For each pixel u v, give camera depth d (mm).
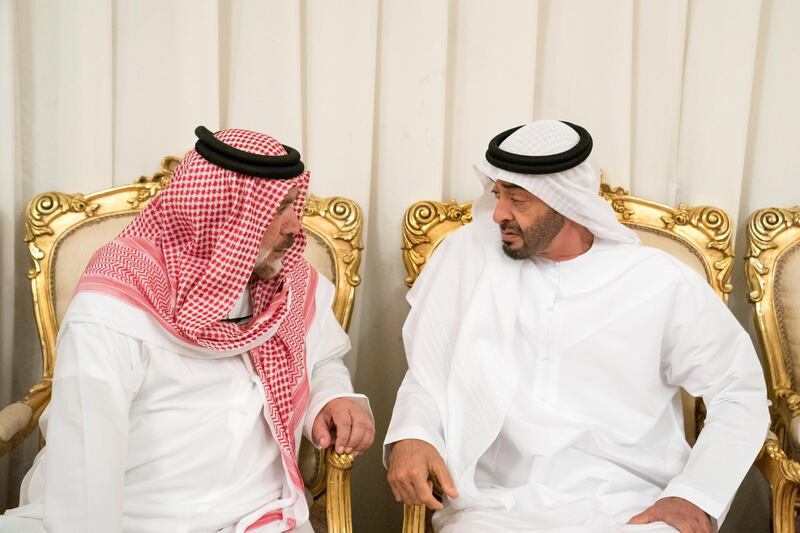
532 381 2188
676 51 2721
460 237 2359
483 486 2152
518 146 2152
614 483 2107
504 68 2660
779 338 2580
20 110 2520
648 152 2787
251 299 2027
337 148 2646
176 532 1795
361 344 2834
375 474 2920
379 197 2736
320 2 2582
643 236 2596
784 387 2533
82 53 2482
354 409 2053
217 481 1872
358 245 2541
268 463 1946
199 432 1861
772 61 2787
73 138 2520
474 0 2650
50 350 2373
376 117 2715
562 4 2705
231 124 2617
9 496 2709
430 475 2064
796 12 2742
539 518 1964
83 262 2400
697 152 2758
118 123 2562
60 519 1615
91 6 2463
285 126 2602
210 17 2518
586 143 2146
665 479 2182
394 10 2635
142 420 1840
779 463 2057
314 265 2508
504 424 2143
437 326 2252
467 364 2139
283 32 2557
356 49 2602
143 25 2527
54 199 2430
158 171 2592
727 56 2691
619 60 2676
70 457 1643
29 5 2473
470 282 2262
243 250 1824
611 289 2199
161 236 1903
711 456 2059
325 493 2387
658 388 2223
